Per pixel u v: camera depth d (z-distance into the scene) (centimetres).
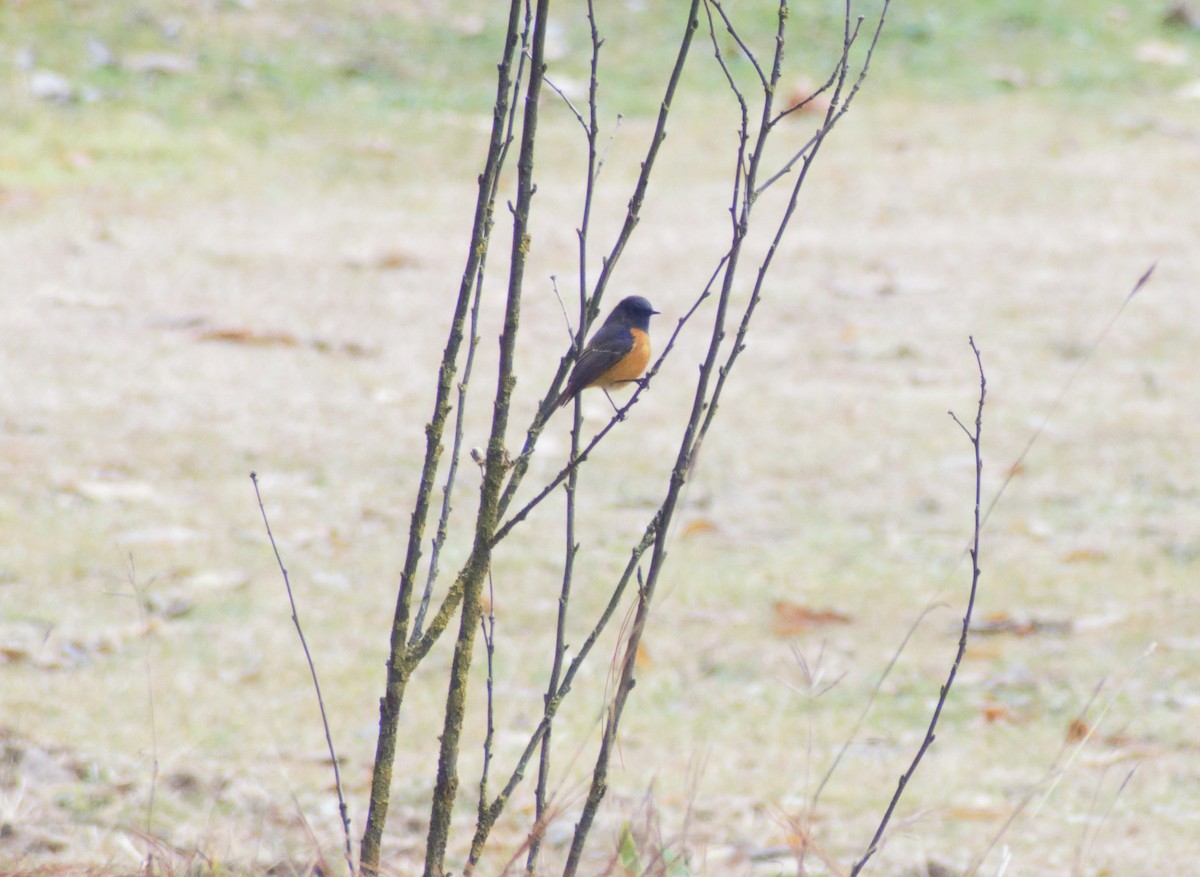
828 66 3108
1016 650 1084
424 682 1006
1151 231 2339
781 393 1697
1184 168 2666
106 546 1201
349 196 2445
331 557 1227
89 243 2116
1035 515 1366
